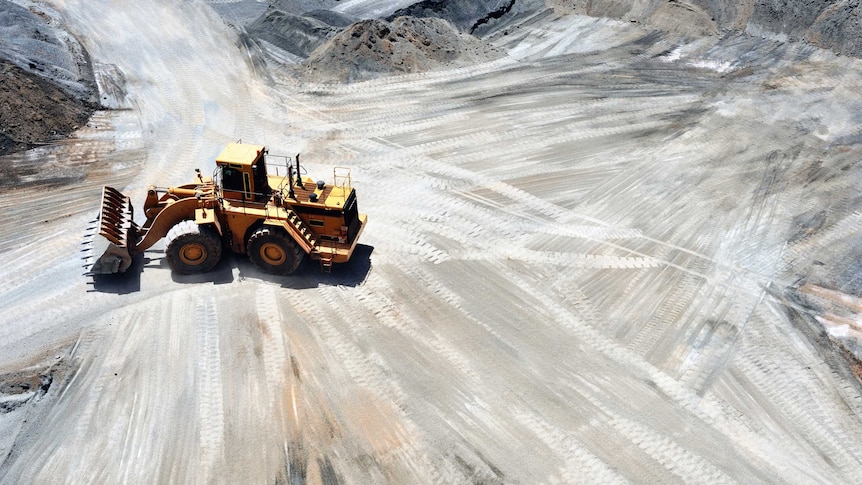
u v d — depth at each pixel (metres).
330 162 19.91
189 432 11.77
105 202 15.12
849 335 14.32
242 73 24.36
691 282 15.66
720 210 18.16
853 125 22.09
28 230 16.48
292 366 13.09
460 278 15.55
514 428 12.06
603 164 20.11
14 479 10.96
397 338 13.84
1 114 19.50
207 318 14.08
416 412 12.29
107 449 11.46
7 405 12.08
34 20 24.45
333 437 11.78
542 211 18.03
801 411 12.63
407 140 21.14
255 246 14.77
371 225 17.19
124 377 12.73
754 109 23.05
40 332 13.62
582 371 13.27
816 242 17.05
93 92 22.38
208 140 20.66
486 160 20.22
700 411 12.54
